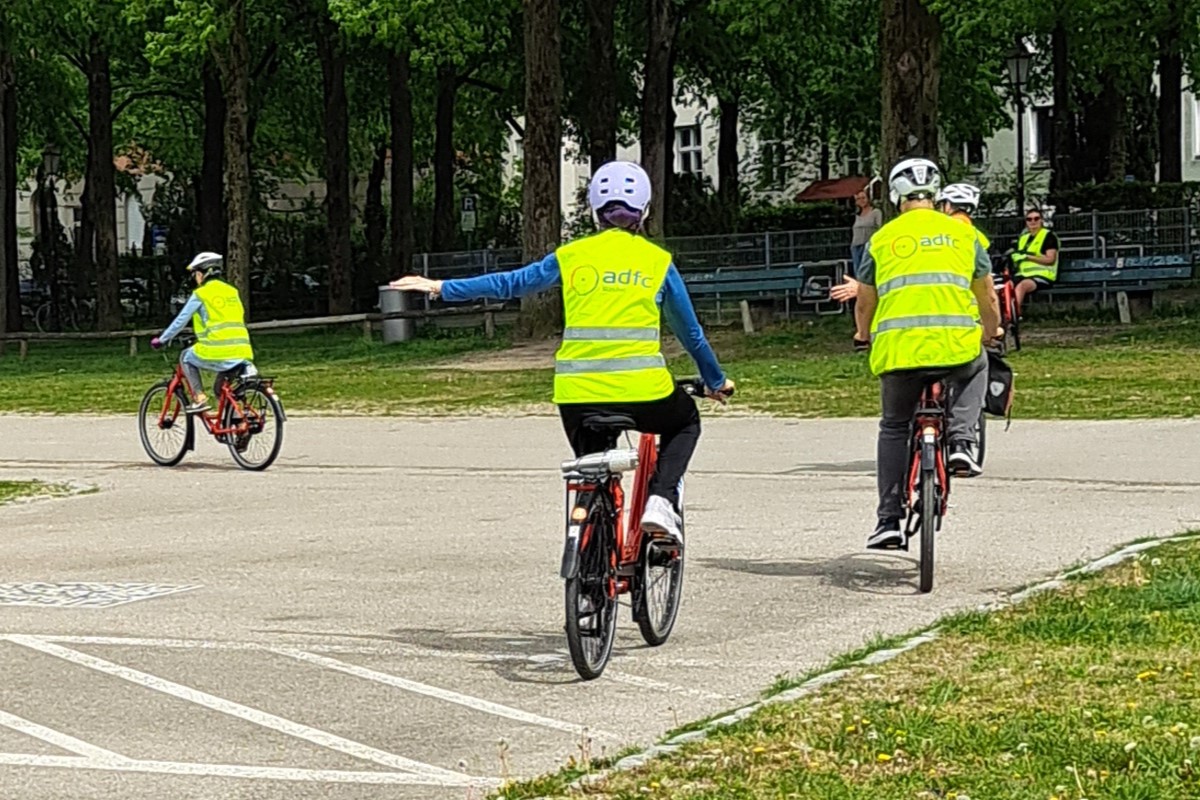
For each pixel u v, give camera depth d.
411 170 43.44
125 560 10.98
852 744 5.78
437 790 5.64
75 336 35.84
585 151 43.78
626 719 6.52
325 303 51.22
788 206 49.59
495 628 8.40
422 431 19.81
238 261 36.84
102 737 6.42
